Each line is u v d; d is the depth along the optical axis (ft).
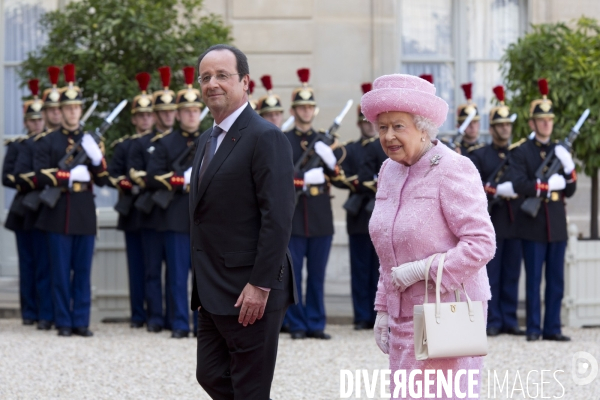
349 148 39.11
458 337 14.47
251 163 17.13
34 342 33.53
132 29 39.42
